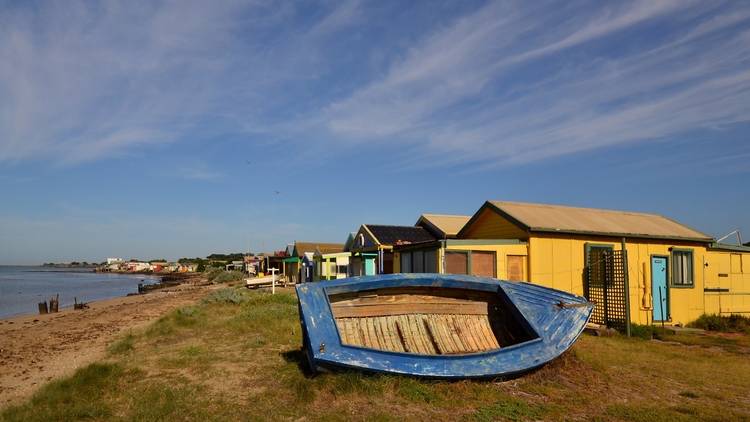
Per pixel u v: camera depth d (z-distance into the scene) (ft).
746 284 58.80
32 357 39.60
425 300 31.14
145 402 22.33
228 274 230.48
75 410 21.12
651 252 53.31
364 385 22.68
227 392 24.12
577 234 50.06
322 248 141.90
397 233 81.30
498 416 20.45
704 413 21.13
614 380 26.71
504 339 31.19
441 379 23.86
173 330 45.16
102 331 56.39
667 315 52.95
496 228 53.72
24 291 192.65
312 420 19.94
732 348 38.91
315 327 24.93
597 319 47.60
